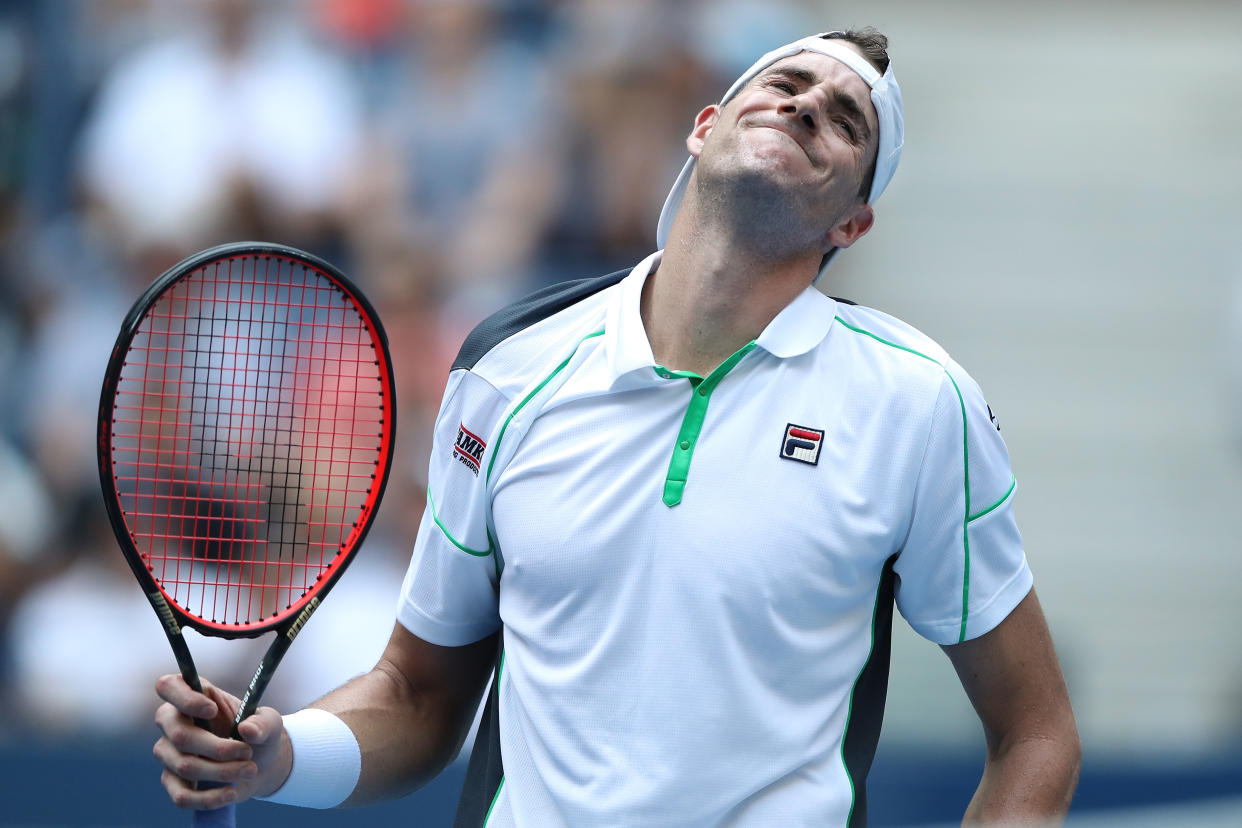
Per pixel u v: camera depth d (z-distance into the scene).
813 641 9.27
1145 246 29.39
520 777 9.56
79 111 26.52
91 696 21.59
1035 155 29.83
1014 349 28.92
